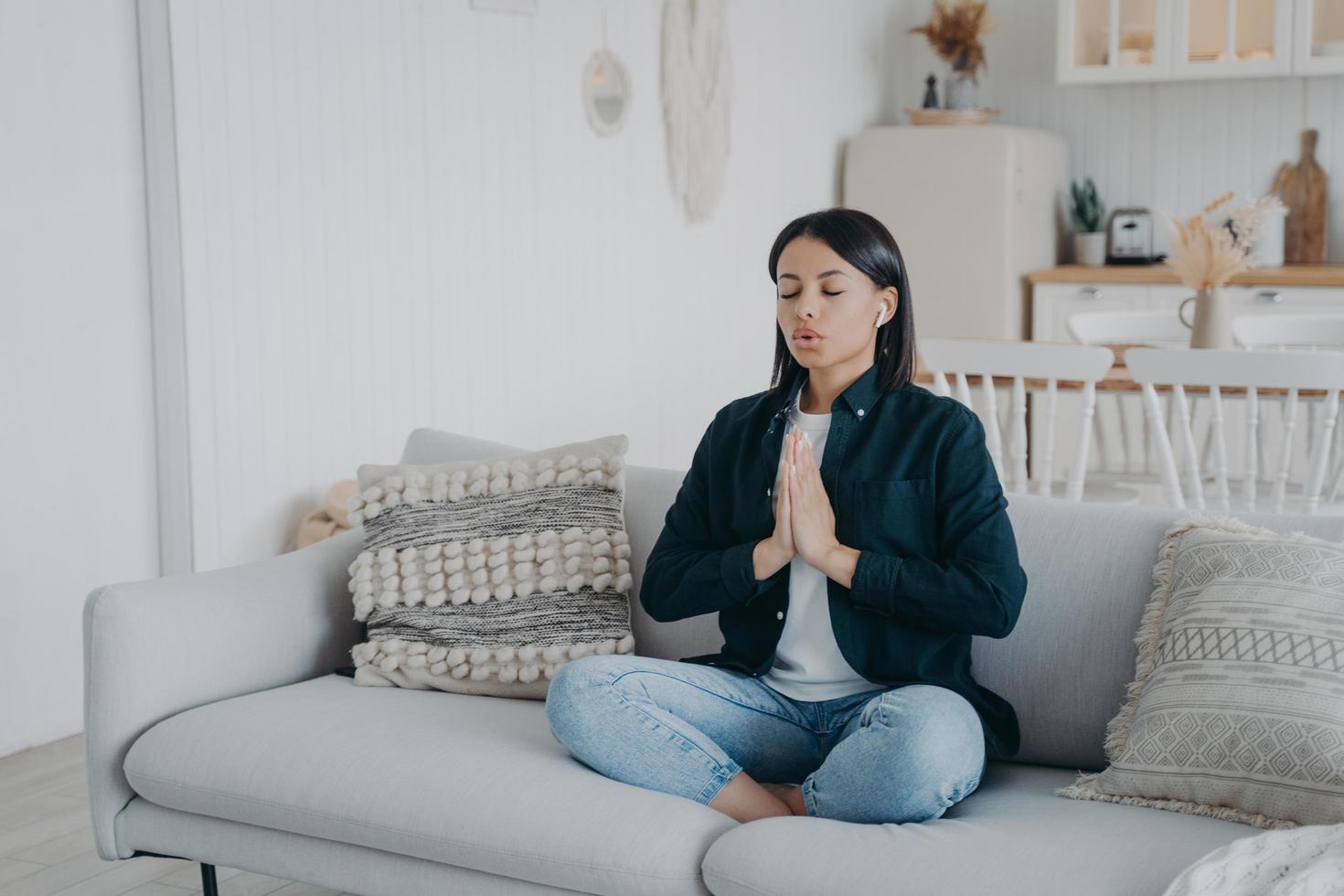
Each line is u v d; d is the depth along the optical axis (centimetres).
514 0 439
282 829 197
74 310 330
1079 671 197
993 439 351
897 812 171
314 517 373
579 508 232
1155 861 153
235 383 359
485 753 191
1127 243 630
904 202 617
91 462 337
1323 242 610
